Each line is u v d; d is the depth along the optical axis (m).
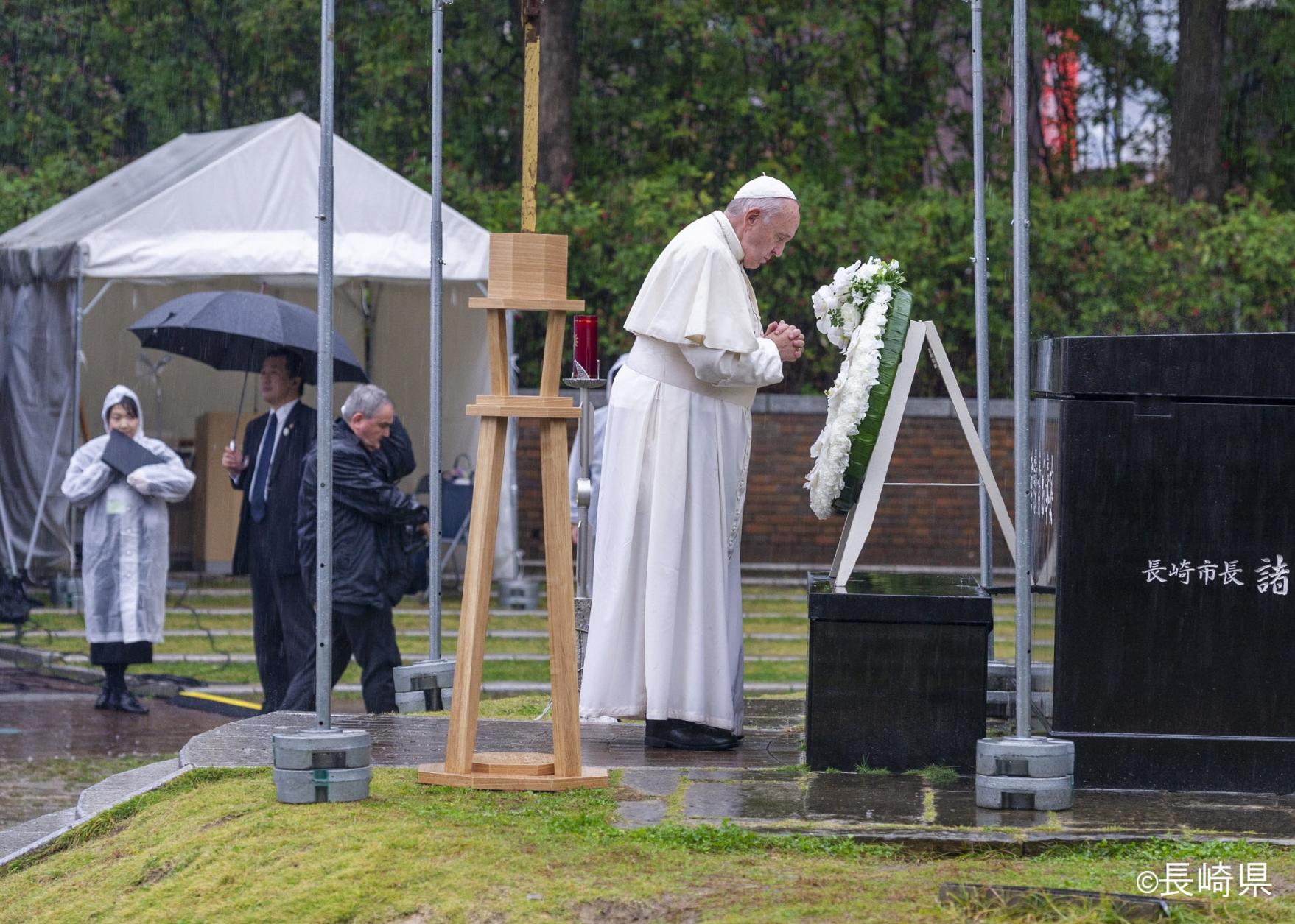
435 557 10.87
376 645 12.78
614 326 28.45
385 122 35.00
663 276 8.90
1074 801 7.50
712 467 9.03
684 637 9.00
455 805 7.36
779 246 9.06
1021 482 7.43
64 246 23.00
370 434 12.72
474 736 7.77
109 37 37.62
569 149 33.06
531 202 7.50
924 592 8.38
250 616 23.22
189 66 37.66
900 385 8.76
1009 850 6.77
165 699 17.11
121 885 6.96
